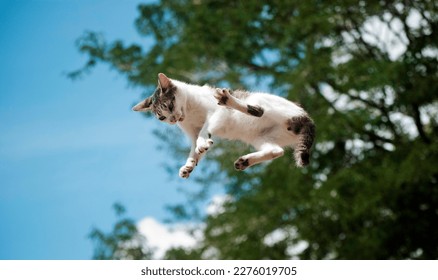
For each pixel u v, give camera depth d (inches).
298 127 310.2
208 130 305.0
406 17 732.7
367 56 759.1
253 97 308.2
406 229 716.7
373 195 677.9
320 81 712.4
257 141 310.5
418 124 733.3
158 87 319.3
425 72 706.2
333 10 719.1
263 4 753.0
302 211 729.0
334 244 729.6
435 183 711.1
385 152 738.2
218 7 782.5
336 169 757.3
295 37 705.0
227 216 747.4
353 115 696.4
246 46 748.6
